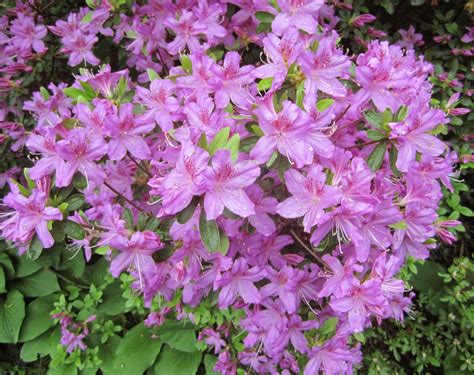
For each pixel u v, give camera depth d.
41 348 0.84
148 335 0.82
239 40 0.65
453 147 0.86
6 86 0.85
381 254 0.44
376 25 0.87
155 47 0.70
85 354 0.81
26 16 0.84
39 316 0.86
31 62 0.86
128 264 0.44
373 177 0.42
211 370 0.77
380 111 0.44
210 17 0.60
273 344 0.50
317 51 0.43
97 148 0.44
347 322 0.51
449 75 0.83
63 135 0.45
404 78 0.43
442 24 0.88
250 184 0.39
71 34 0.77
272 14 0.54
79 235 0.45
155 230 0.47
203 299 0.59
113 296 0.87
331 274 0.46
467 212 0.79
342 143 0.47
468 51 0.83
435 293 0.88
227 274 0.46
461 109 0.75
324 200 0.40
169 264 0.50
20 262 0.88
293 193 0.41
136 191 0.54
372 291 0.42
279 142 0.41
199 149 0.38
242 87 0.48
